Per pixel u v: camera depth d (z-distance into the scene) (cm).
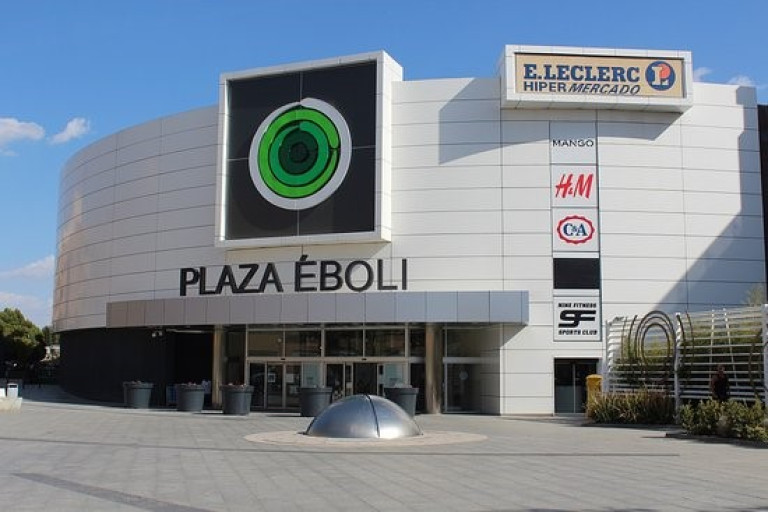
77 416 2983
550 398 3300
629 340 2986
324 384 3572
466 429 2530
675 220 3412
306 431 2167
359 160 3472
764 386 2297
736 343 2488
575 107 3428
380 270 3425
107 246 4241
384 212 3403
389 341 3509
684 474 1424
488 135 3438
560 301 3347
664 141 3447
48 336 11412
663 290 3369
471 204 3409
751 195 3466
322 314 3259
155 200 4006
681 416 2345
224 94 3694
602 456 1722
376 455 1714
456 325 3450
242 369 3766
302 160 3556
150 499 1138
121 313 3650
